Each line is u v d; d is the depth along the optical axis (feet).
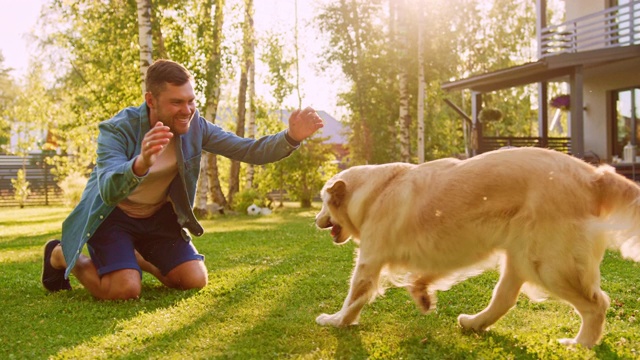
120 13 53.26
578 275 10.67
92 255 16.75
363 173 13.55
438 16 83.30
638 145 61.16
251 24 68.95
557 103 67.46
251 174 80.69
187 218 17.30
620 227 10.61
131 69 56.70
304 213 66.44
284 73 88.99
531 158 11.26
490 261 11.87
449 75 86.07
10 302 16.65
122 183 13.35
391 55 79.36
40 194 116.88
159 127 12.97
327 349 11.39
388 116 86.38
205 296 16.71
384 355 10.91
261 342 11.90
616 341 11.69
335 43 82.23
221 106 96.37
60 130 88.22
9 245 35.55
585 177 10.96
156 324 13.50
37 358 11.34
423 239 12.10
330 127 162.91
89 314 14.85
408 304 15.31
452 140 108.88
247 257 25.31
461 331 12.66
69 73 104.83
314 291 17.04
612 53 51.21
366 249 12.97
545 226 10.75
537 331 12.66
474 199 11.48
